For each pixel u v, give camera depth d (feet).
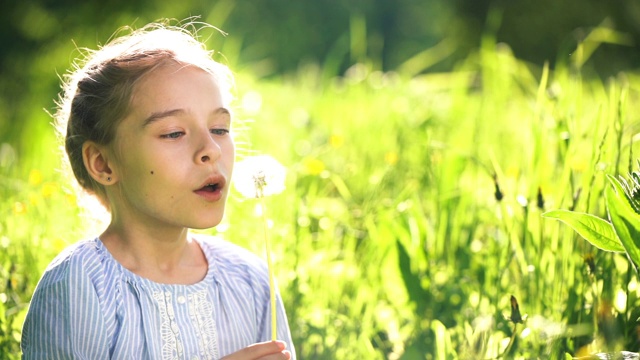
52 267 8.06
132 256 8.23
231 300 8.59
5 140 23.97
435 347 10.81
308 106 25.40
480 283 12.00
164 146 7.94
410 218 13.01
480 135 18.76
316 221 14.47
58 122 9.14
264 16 69.56
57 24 33.50
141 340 7.98
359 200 16.25
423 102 23.52
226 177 8.13
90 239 8.30
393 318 12.05
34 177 14.99
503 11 43.11
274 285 8.31
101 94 8.13
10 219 13.74
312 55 67.92
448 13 46.70
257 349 8.06
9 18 32.81
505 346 9.86
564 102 14.07
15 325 10.88
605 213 10.84
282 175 8.09
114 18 34.22
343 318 11.36
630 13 36.76
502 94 21.70
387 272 12.75
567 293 10.62
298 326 11.28
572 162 11.81
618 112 11.25
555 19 41.81
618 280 10.57
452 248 13.01
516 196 11.91
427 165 14.65
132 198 8.11
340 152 19.24
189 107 7.98
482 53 21.54
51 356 7.82
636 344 9.34
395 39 76.95
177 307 8.20
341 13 74.69
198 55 8.43
